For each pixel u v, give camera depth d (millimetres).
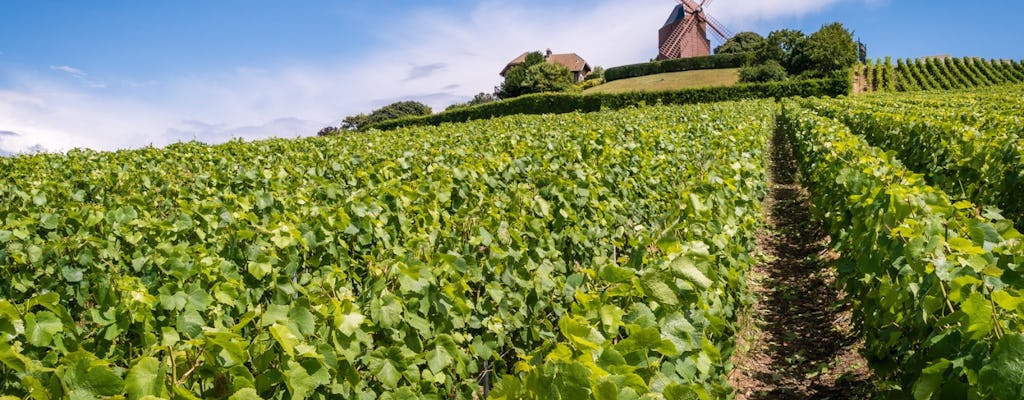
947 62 66750
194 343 2152
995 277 2799
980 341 2264
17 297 4227
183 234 4547
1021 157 5879
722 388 3348
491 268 3775
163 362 2076
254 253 3850
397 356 2621
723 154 8195
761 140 11414
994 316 2250
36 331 2418
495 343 3391
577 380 1776
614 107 40094
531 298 3824
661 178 7344
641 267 3387
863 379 4637
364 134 17484
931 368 2414
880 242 3732
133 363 2051
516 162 6883
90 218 4535
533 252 4207
